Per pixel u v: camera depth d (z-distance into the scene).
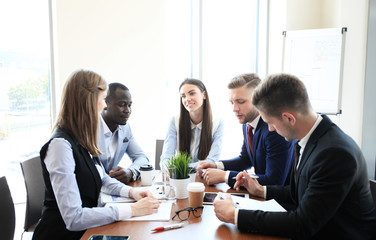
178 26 3.63
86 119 1.36
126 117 2.00
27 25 3.25
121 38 3.29
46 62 3.34
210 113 2.26
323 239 1.13
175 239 1.02
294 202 1.33
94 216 1.15
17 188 3.45
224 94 3.82
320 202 1.00
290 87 1.07
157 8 3.33
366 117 2.99
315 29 3.18
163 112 3.50
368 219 1.08
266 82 1.12
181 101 2.25
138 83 3.38
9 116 3.34
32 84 3.35
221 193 1.38
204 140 2.23
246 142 1.93
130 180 1.74
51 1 3.20
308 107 1.10
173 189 1.43
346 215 1.08
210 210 1.28
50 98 3.39
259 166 1.75
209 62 3.75
